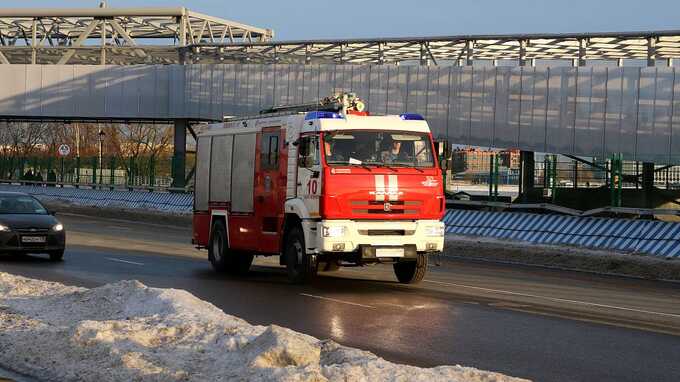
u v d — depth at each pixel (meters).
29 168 60.81
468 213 31.59
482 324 12.45
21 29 60.59
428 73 38.03
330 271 20.33
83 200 53.59
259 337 8.39
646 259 23.14
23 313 11.56
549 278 19.77
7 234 20.88
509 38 38.28
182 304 11.09
